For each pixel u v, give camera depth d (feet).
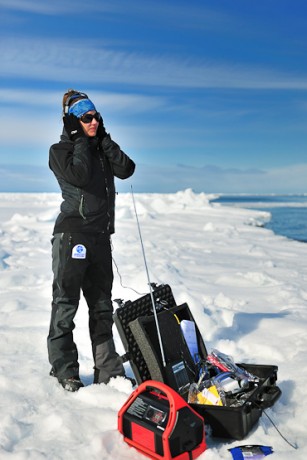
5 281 21.09
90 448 7.25
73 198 9.43
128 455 7.21
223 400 7.93
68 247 9.36
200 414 7.70
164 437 6.81
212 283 22.11
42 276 22.71
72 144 9.46
